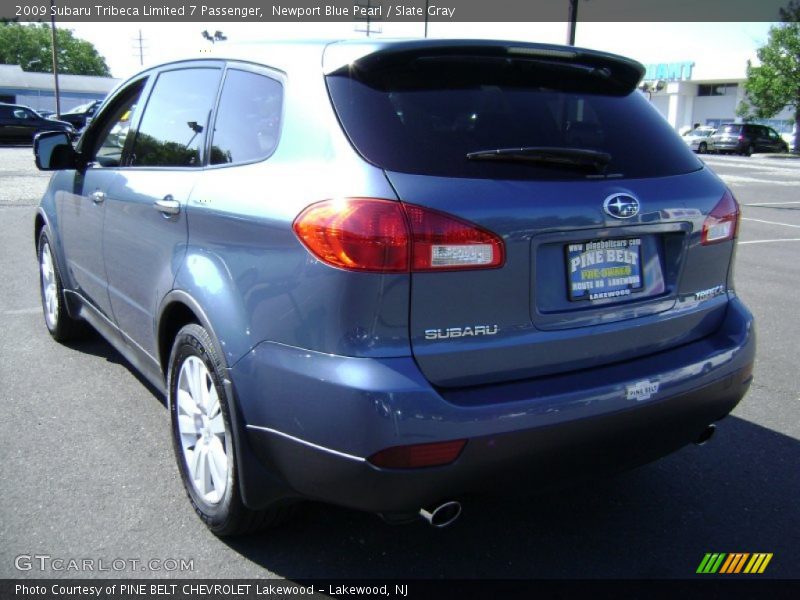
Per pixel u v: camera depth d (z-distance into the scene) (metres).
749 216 14.13
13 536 2.88
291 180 2.46
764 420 4.21
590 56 2.87
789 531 3.08
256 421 2.47
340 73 2.52
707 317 2.97
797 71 40.81
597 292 2.60
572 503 3.27
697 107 56.47
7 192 13.62
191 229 2.88
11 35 97.12
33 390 4.33
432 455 2.21
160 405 4.14
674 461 3.69
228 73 3.06
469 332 2.33
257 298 2.47
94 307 4.25
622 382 2.55
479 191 2.34
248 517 2.76
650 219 2.67
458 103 2.56
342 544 2.91
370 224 2.21
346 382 2.20
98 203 3.86
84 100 66.31
